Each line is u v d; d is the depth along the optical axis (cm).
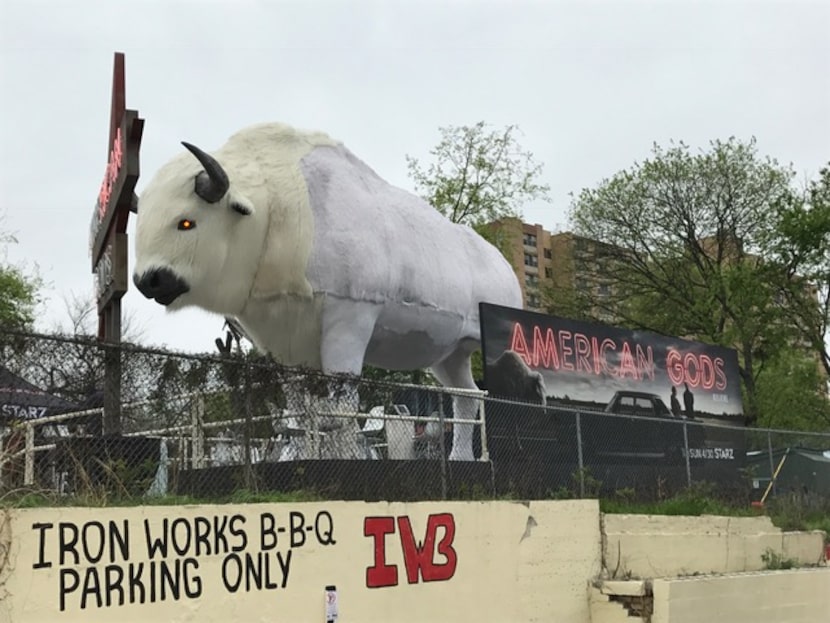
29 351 704
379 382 992
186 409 805
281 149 1145
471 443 1324
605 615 1105
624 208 3525
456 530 974
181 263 1029
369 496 944
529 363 1404
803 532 1480
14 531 642
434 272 1258
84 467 742
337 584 848
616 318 3684
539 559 1070
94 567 683
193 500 783
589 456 1298
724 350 1858
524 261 8225
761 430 1655
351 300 1112
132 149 1012
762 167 3416
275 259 1088
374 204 1188
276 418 880
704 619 1123
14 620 634
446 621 948
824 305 3109
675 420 1427
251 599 779
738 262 3347
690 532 1284
